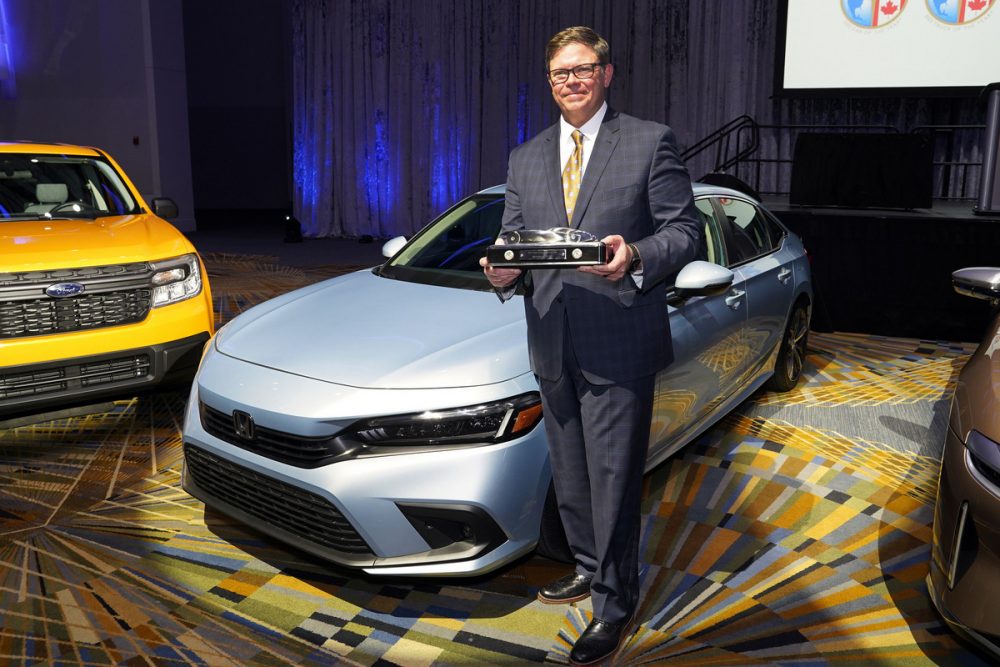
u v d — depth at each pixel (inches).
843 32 333.1
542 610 89.7
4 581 94.0
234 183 605.0
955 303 215.3
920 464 131.4
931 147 235.8
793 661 80.4
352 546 85.1
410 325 98.3
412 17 451.2
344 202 481.7
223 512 95.7
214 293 277.0
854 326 228.2
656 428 104.3
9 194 156.9
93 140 457.4
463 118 453.7
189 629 85.2
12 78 459.2
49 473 125.1
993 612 68.1
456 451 81.4
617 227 70.1
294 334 100.5
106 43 445.1
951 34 319.0
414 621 87.4
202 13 580.4
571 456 79.4
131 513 112.0
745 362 134.7
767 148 392.2
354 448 83.1
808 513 113.7
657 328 74.0
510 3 434.6
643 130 70.1
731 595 92.7
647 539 106.1
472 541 83.7
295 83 480.7
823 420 151.8
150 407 155.9
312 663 79.7
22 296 124.8
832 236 225.1
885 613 89.0
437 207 467.5
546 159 73.5
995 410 74.3
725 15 385.4
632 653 81.8
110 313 132.5
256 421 88.4
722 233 133.6
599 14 415.5
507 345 90.5
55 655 80.2
